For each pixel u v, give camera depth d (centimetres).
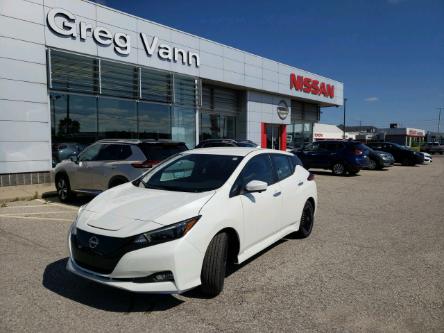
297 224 632
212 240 414
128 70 1622
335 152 1945
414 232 727
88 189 928
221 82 2166
